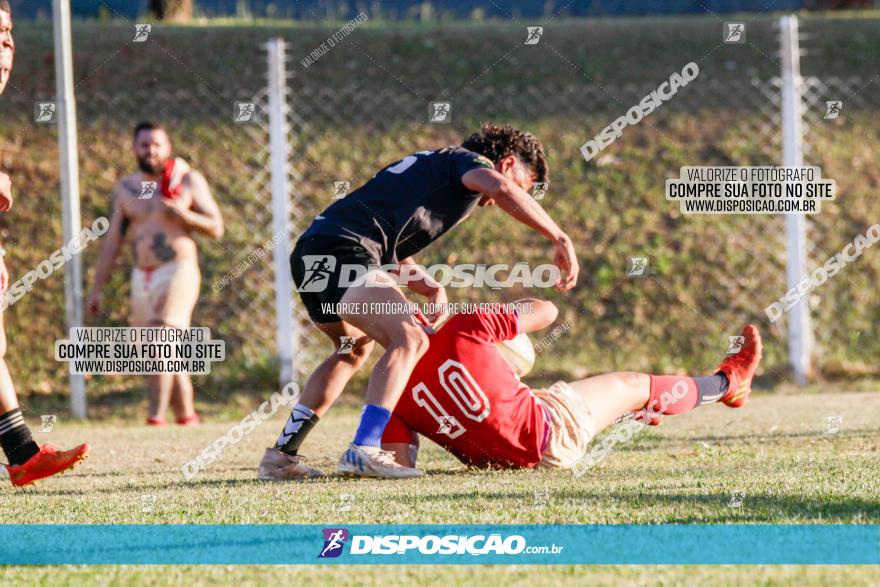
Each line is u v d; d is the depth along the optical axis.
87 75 32.59
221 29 34.91
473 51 35.00
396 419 13.94
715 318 29.56
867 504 9.81
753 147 32.47
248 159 31.02
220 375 27.33
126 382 27.09
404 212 13.67
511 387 13.72
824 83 35.12
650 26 36.81
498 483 12.28
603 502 10.36
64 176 24.72
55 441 19.86
